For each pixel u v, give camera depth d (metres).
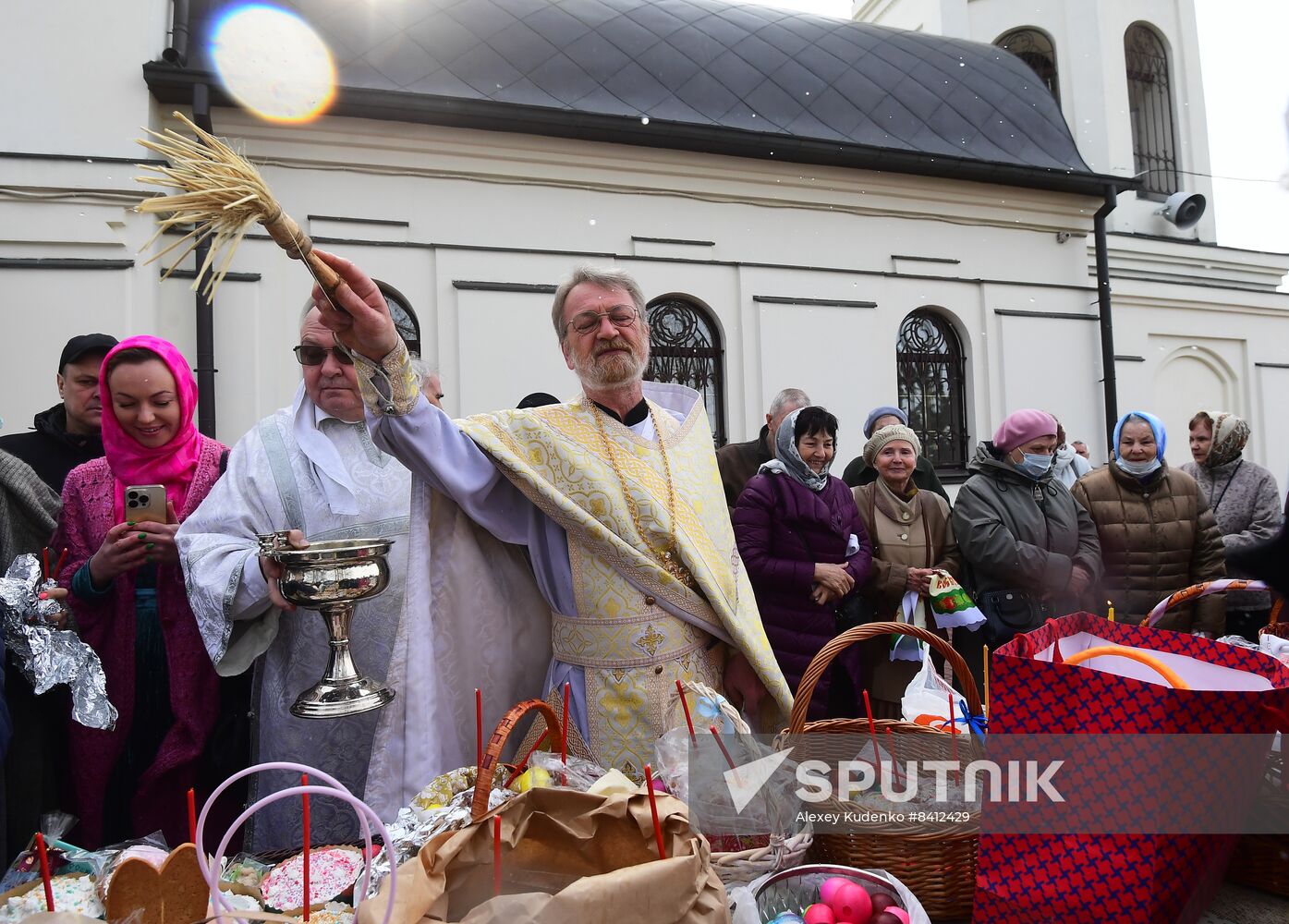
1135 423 3.62
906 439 3.43
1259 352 11.12
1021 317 9.41
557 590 1.99
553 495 1.89
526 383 7.30
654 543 1.96
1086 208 9.77
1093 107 12.32
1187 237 12.56
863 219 8.89
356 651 2.06
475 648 1.98
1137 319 10.39
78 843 2.00
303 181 6.94
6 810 1.92
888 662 3.16
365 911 0.87
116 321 6.03
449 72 7.63
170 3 6.81
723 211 8.30
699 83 8.75
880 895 1.14
